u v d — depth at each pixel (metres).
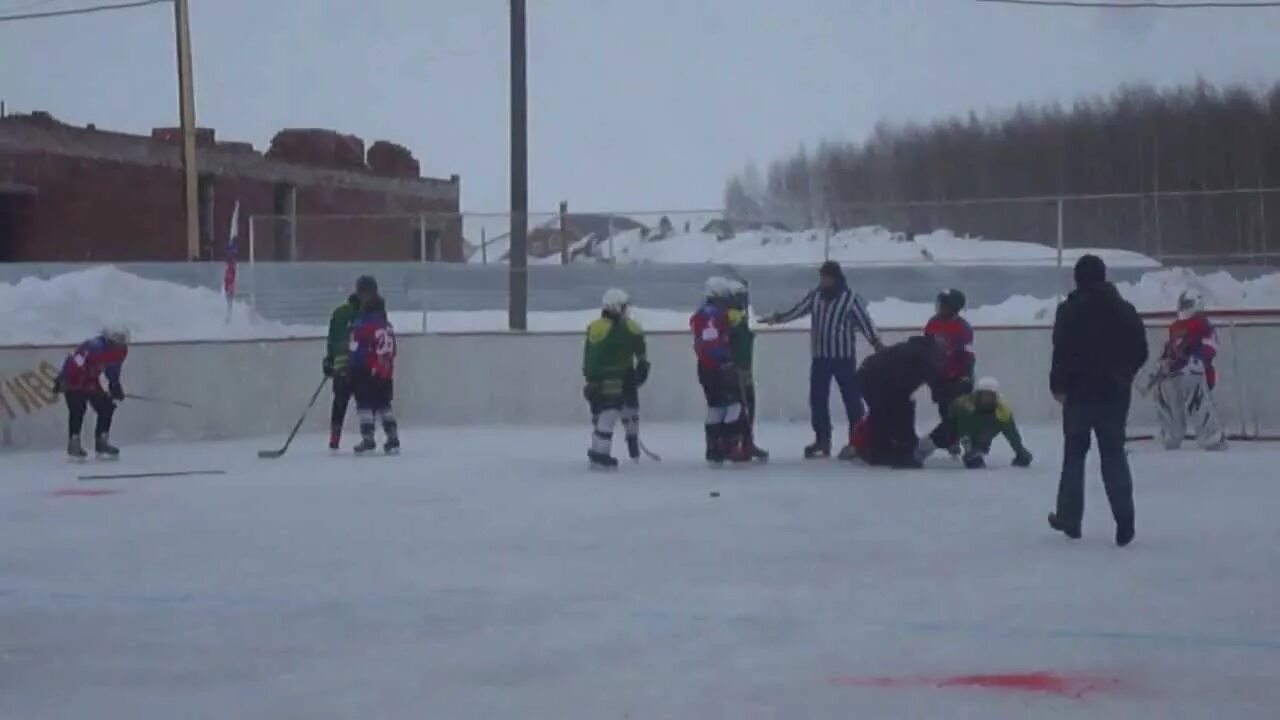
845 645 10.04
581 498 17.58
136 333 31.06
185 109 41.19
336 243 35.38
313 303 33.62
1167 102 52.28
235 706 8.82
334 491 18.62
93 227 48.31
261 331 32.03
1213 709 8.47
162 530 15.54
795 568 12.82
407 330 30.84
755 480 19.17
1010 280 30.14
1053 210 30.16
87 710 8.79
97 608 11.57
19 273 33.47
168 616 11.27
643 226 32.97
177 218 49.97
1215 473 19.42
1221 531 14.44
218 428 26.70
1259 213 29.14
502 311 32.72
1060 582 12.02
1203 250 29.47
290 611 11.37
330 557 13.72
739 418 20.81
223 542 14.69
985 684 9.04
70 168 47.88
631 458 21.69
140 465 22.30
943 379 20.56
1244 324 25.83
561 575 12.66
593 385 20.69
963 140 50.62
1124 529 13.59
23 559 13.81
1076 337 13.62
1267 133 51.84
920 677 9.21
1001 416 20.11
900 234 31.12
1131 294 29.11
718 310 20.73
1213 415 22.80
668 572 12.72
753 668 9.47
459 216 34.09
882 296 30.78
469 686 9.16
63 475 21.03
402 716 8.55
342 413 23.94
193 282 33.84
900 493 17.61
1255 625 10.47
